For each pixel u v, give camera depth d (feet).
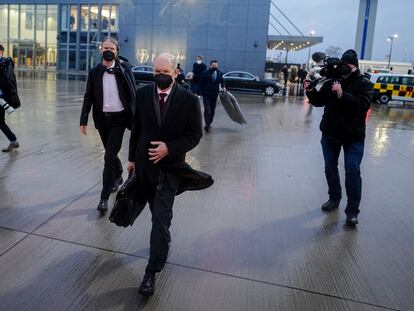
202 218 13.60
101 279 9.64
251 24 104.32
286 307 8.91
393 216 14.75
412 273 10.63
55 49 128.16
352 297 9.41
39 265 10.08
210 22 106.32
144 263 10.48
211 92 30.73
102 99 13.58
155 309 8.62
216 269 10.37
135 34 111.55
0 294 8.84
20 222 12.45
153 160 9.21
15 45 132.26
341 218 14.29
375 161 23.94
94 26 120.88
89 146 23.17
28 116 32.89
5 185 15.64
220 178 18.38
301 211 14.80
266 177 18.99
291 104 62.44
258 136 30.25
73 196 14.90
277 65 139.64
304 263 10.90
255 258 11.05
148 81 90.33
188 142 9.29
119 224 9.84
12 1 128.77
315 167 21.42
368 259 11.30
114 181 15.19
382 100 76.13
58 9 123.85
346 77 13.57
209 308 8.74
